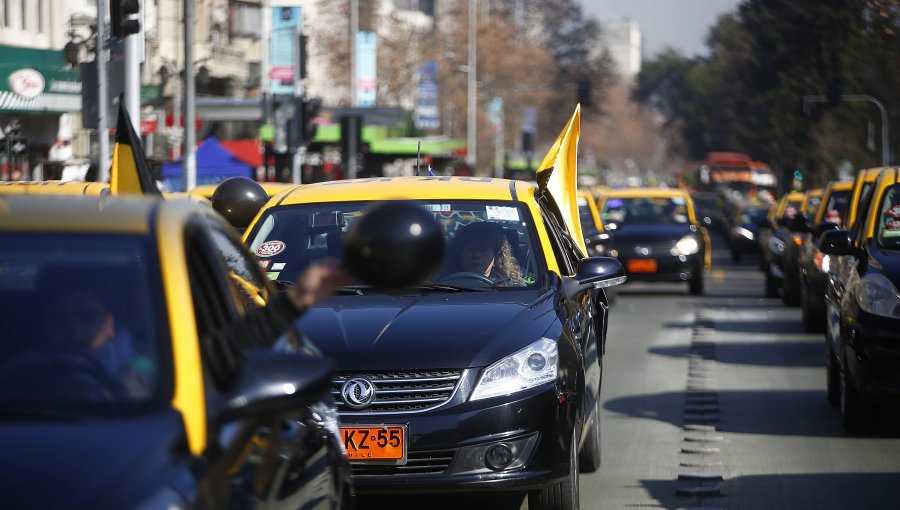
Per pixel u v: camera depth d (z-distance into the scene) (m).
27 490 6.95
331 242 18.52
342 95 162.75
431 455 15.34
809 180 150.38
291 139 68.00
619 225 54.19
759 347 38.41
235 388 8.22
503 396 15.48
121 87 42.44
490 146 193.38
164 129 81.62
